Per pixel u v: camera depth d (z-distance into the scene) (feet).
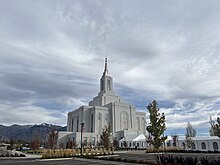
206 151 152.05
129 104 336.70
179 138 204.03
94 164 77.25
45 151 132.98
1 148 221.46
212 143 165.17
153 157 106.52
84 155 125.80
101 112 310.04
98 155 127.44
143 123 352.28
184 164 61.41
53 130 208.85
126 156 117.60
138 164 70.79
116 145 250.57
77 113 333.62
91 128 306.96
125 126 320.29
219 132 103.40
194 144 177.06
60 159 109.81
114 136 279.69
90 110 319.88
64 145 253.85
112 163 80.18
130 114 332.19
